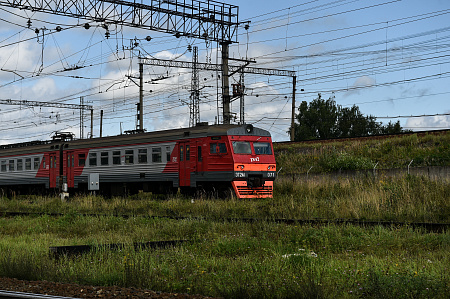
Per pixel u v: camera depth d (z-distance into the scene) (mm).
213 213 20469
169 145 28312
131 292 8164
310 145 40719
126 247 11773
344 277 8688
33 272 9859
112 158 31703
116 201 26641
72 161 34375
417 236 12492
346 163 33500
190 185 27016
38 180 37031
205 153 26266
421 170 26266
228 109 35250
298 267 9508
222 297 7844
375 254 11328
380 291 7586
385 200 19359
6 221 20969
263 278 8734
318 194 25266
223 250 12242
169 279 9242
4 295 8117
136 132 31625
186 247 12531
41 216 21656
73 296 8141
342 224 14648
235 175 25141
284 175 31906
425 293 7477
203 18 32844
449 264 9578
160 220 18062
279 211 19688
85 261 10617
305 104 76312
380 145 35938
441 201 18734
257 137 26422
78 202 27109
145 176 29625
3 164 40125
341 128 73938
